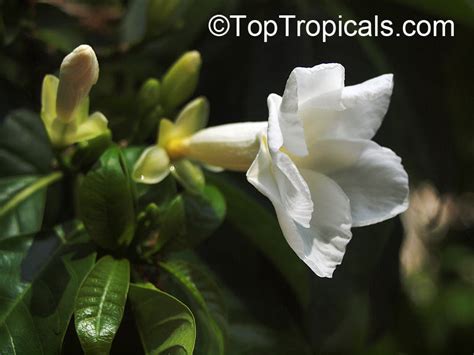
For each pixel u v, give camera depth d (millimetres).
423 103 516
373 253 480
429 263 884
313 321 471
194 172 403
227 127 399
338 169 385
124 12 490
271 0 506
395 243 518
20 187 413
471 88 564
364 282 478
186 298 392
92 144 392
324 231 373
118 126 440
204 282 390
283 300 464
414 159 511
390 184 384
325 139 381
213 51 497
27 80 464
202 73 494
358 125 380
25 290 371
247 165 393
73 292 372
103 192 375
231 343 431
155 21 461
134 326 385
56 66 462
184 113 406
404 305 772
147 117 421
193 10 489
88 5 482
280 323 443
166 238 388
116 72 479
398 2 515
